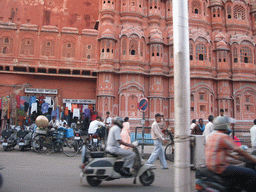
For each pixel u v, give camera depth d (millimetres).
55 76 18625
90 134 11148
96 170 5414
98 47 18984
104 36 18547
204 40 20328
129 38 18875
